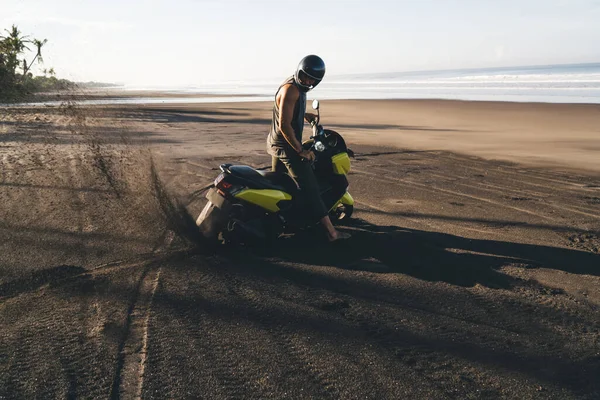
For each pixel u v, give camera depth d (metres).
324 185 5.46
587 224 5.85
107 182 7.39
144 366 2.81
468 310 3.63
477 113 21.81
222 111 24.80
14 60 24.23
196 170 8.70
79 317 3.39
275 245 5.04
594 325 3.44
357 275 4.27
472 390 2.65
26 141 11.18
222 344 3.07
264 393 2.58
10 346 2.99
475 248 4.98
